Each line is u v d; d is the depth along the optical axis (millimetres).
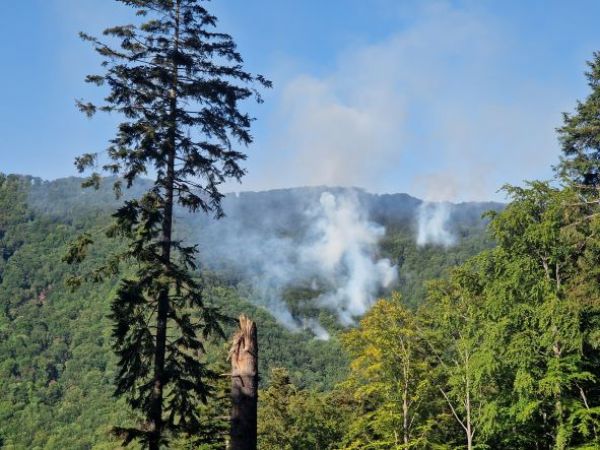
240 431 9281
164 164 15469
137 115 16172
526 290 18828
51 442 156000
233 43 16969
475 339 20547
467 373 20656
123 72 15773
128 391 15023
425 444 22781
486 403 20516
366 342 24422
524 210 18984
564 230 17422
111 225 15047
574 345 16719
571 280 17578
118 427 14500
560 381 16828
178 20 16844
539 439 19000
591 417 16875
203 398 15312
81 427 162875
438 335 23516
